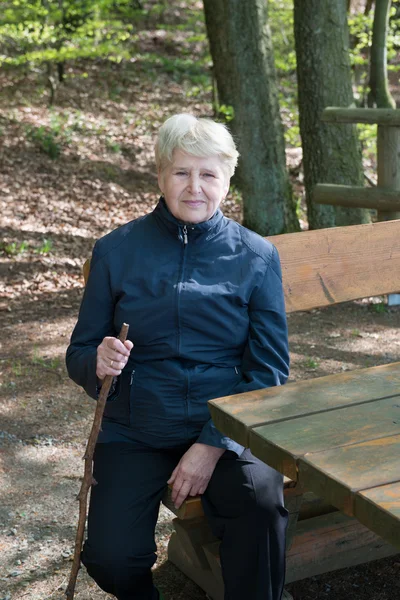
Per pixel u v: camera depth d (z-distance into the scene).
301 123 7.60
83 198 10.27
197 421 2.35
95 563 2.18
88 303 2.41
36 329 5.82
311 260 3.16
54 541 3.03
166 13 21.81
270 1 12.02
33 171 10.88
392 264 3.38
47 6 13.84
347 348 5.32
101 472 2.33
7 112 13.34
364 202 5.91
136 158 12.39
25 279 7.08
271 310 2.39
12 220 8.93
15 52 16.61
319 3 7.22
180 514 2.26
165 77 17.75
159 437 2.35
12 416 4.25
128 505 2.23
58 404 4.43
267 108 8.00
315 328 5.75
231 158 2.38
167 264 2.36
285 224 8.20
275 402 2.04
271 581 2.18
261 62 7.96
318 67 7.36
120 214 9.89
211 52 10.09
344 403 2.02
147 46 19.73
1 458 3.73
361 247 3.29
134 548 2.18
